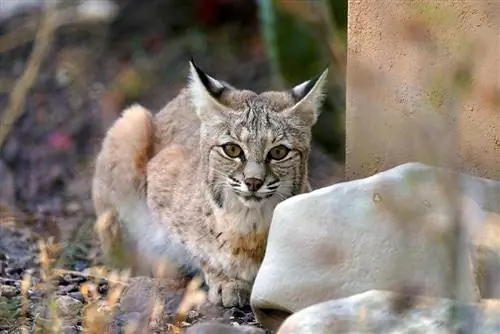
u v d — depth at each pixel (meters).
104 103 20.14
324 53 18.27
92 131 19.17
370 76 9.75
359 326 7.95
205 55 22.75
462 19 9.59
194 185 11.09
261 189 10.23
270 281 8.83
